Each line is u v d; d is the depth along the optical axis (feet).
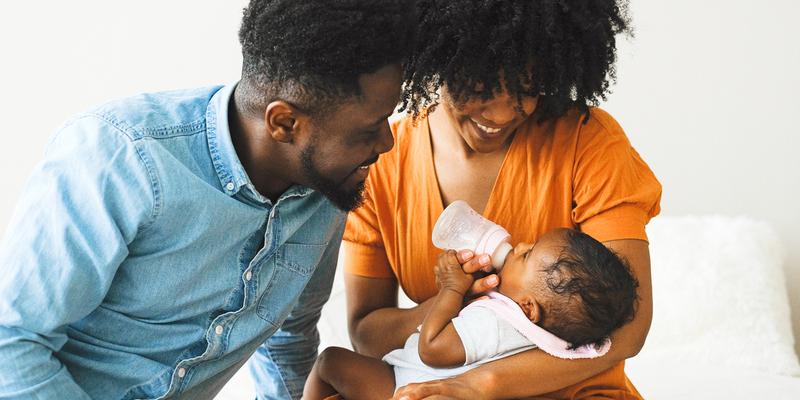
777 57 8.50
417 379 4.93
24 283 3.94
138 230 4.12
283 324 5.60
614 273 4.67
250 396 7.23
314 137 4.13
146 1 8.82
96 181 4.00
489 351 4.76
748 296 7.91
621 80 8.82
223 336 4.58
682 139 8.82
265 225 4.52
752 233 8.25
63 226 3.95
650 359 7.83
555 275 4.75
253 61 4.10
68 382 4.14
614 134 4.99
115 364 4.42
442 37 4.45
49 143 4.29
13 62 8.93
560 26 4.44
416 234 5.23
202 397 4.82
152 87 8.98
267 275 4.63
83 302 4.04
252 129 4.25
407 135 5.24
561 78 4.51
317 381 5.29
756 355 7.70
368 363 5.13
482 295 5.13
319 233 4.83
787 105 8.56
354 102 4.01
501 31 4.30
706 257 8.15
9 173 9.12
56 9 8.84
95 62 8.94
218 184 4.30
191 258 4.33
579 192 4.93
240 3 8.77
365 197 5.31
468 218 5.05
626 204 4.87
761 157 8.71
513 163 5.00
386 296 5.55
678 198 8.95
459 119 4.82
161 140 4.19
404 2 3.99
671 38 8.65
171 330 4.48
